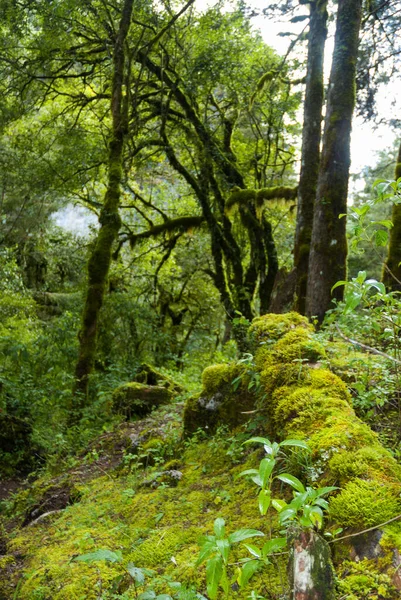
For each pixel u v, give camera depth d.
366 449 2.79
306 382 3.69
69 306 16.73
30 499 5.14
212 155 16.28
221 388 4.71
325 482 2.70
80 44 13.94
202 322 22.36
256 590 2.44
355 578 2.13
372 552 2.23
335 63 8.30
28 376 10.41
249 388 4.12
